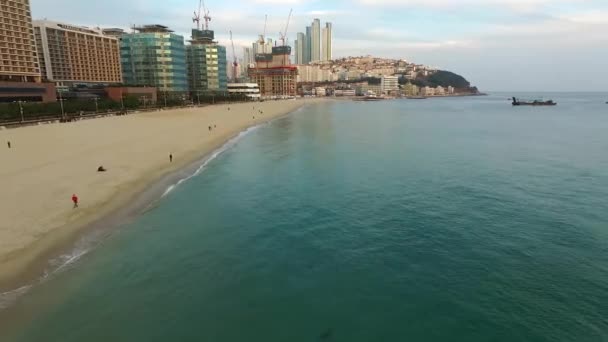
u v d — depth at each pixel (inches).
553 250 1136.2
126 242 1163.9
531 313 841.5
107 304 860.0
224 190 1749.5
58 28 7194.9
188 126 3959.2
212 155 2573.8
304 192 1736.0
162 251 1120.8
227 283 965.2
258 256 1109.7
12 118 3683.6
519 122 5546.3
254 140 3427.7
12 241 1061.8
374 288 948.6
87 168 1861.5
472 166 2320.4
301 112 7559.1
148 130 3437.5
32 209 1280.8
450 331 789.9
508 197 1656.0
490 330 789.9
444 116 6806.1
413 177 2025.1
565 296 901.2
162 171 1983.3
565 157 2625.5
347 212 1473.9
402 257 1103.6
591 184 1871.3
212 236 1238.9
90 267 1004.6
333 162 2432.3
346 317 837.8
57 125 3523.6
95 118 4365.2
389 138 3668.8
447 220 1382.9
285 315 844.0
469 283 964.0
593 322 807.7
